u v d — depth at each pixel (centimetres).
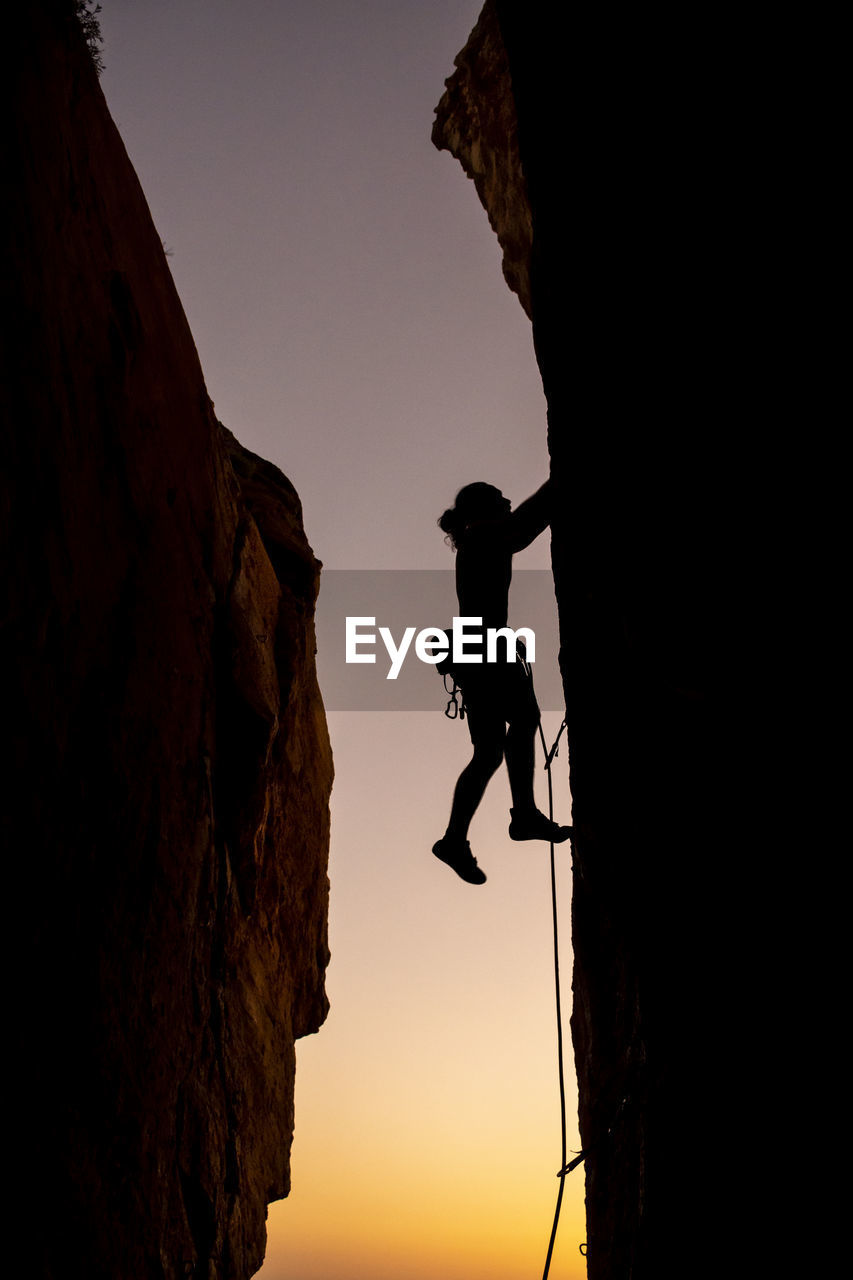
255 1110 819
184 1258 627
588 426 449
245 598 868
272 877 962
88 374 554
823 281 295
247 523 935
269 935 952
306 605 1065
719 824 372
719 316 344
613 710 461
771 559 325
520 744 544
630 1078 548
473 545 547
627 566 403
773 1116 337
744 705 346
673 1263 383
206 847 712
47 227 508
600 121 419
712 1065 375
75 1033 487
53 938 467
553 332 489
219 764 789
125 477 600
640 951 438
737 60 330
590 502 450
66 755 487
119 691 561
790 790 329
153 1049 590
